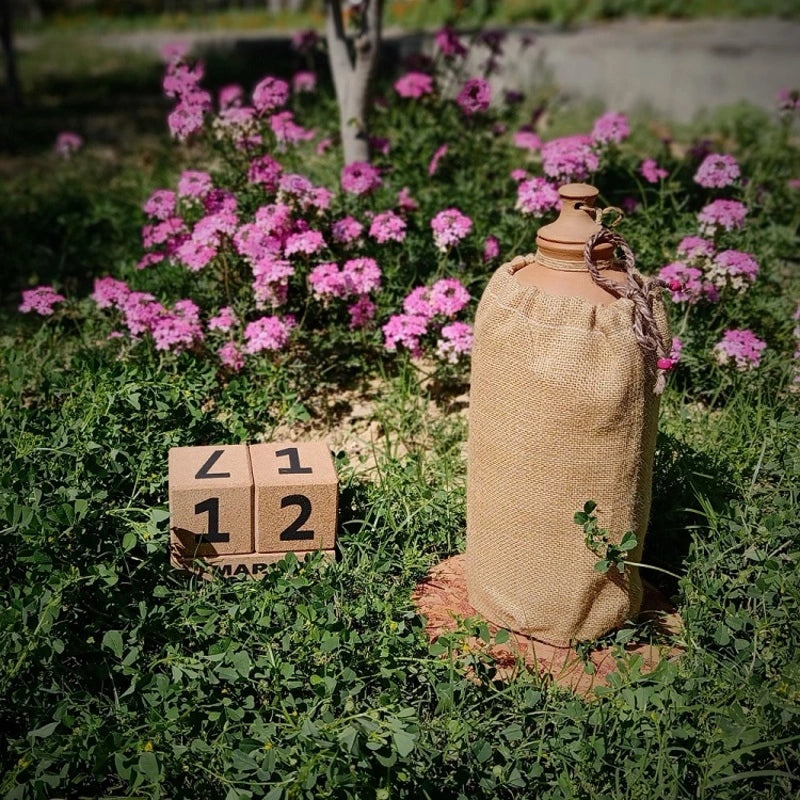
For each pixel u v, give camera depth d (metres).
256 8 4.88
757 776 0.47
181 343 0.77
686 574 0.60
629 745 0.47
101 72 2.84
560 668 0.54
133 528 0.59
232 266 0.86
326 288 0.79
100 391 0.70
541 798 0.46
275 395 0.78
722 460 0.68
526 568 0.54
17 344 0.89
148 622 0.53
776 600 0.55
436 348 0.84
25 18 4.65
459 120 1.22
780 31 3.46
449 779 0.46
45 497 0.58
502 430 0.53
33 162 1.66
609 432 0.51
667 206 1.08
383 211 0.97
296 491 0.58
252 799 0.45
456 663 0.52
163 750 0.46
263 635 0.52
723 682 0.50
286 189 0.82
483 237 0.94
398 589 0.58
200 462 0.60
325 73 1.92
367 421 0.79
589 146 0.97
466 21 3.78
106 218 1.19
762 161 1.35
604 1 4.00
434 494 0.67
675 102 2.16
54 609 0.49
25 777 0.46
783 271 1.05
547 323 0.50
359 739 0.44
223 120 0.92
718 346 0.77
